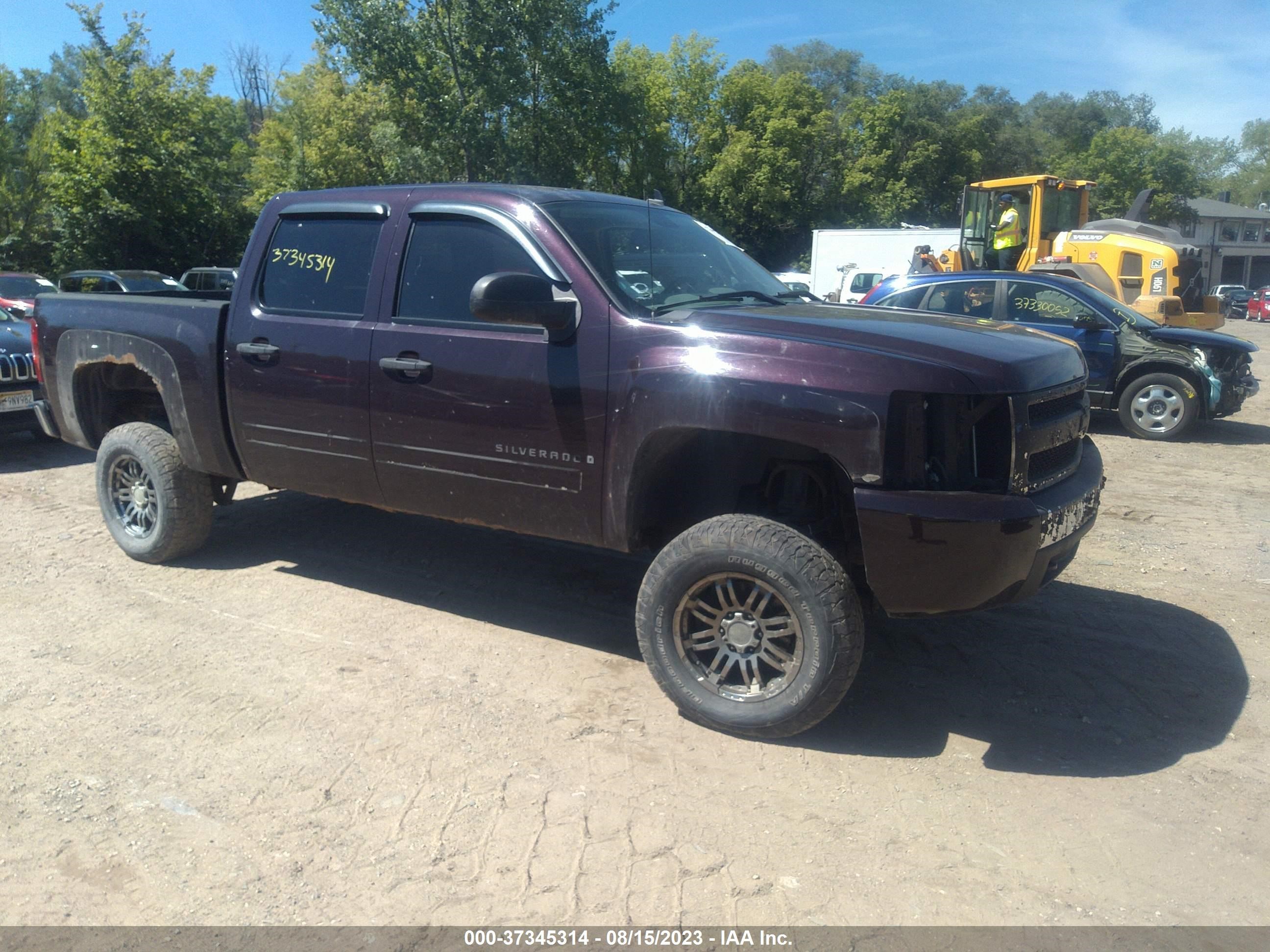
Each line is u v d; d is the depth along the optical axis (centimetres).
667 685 373
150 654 431
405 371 418
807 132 4634
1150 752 357
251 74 6038
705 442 395
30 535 609
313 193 477
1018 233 1526
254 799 320
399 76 3028
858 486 330
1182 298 1365
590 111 3353
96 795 321
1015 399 327
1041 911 270
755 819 312
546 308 364
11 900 270
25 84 5428
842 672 339
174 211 3166
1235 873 287
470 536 610
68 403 569
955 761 349
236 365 475
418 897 273
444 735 363
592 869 285
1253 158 9425
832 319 381
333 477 458
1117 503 723
